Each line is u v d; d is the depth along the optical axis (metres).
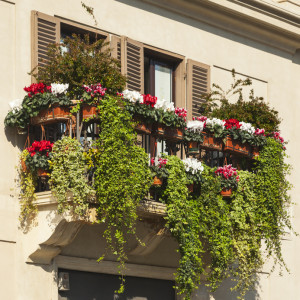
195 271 14.95
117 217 13.91
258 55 18.73
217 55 17.94
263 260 17.73
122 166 13.83
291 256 18.58
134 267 15.70
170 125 15.13
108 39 16.08
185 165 15.09
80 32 15.83
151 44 16.78
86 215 13.78
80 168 13.80
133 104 14.53
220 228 15.51
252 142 16.42
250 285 16.31
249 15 18.16
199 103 17.30
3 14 14.70
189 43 17.44
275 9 18.52
